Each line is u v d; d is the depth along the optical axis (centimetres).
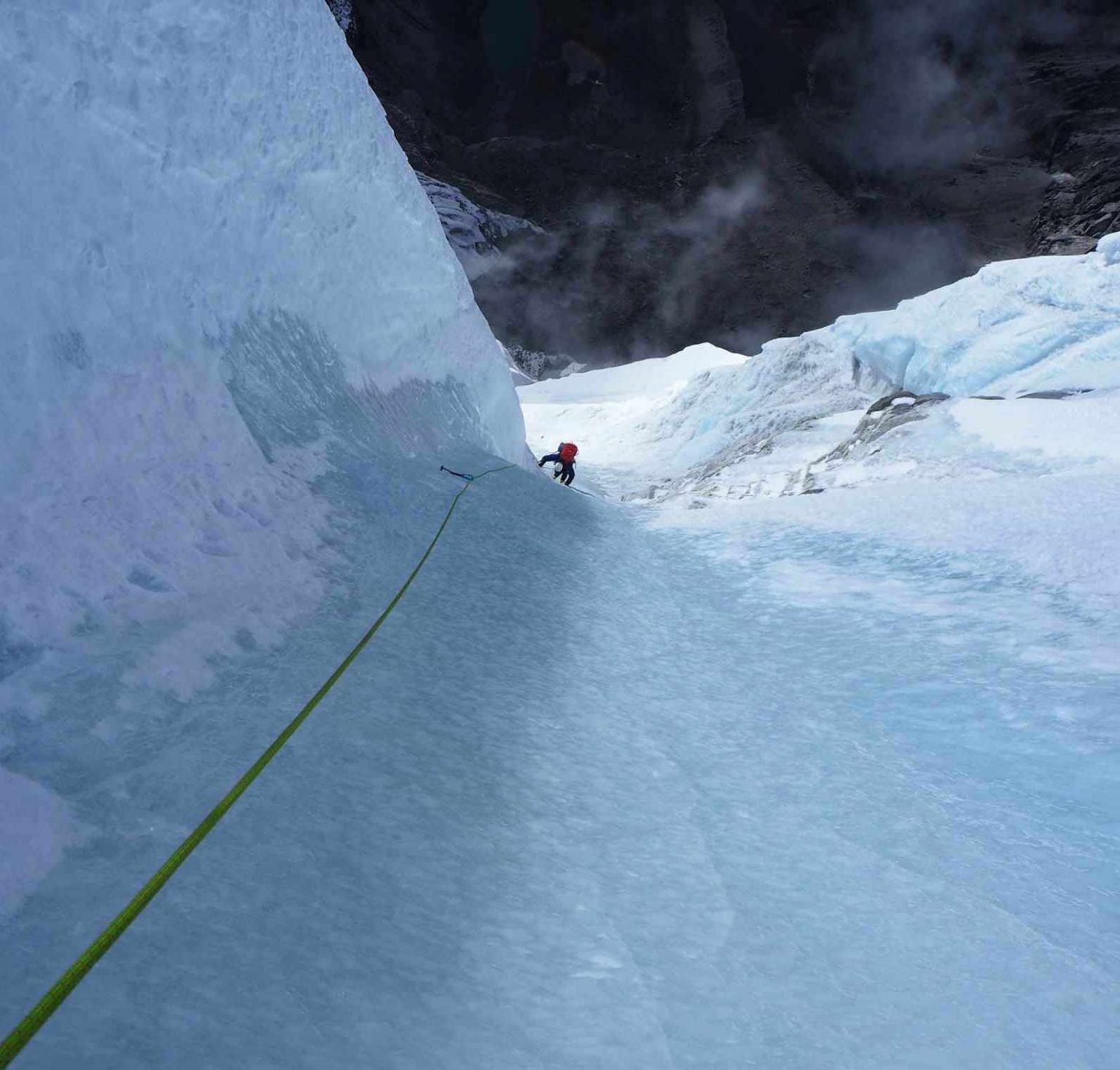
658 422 3133
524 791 266
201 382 449
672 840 253
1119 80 8512
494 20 9725
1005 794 298
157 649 271
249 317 566
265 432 496
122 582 294
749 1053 171
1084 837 269
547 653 399
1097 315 1778
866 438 1565
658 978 191
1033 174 8231
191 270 494
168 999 156
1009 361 1764
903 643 461
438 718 299
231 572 347
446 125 9044
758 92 9156
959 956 209
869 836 266
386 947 184
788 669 431
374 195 893
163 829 204
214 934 175
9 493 282
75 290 369
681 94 9262
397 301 940
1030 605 510
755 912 221
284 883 196
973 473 1163
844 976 199
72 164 397
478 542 556
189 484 377
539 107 9281
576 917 209
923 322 2133
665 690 384
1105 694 371
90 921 171
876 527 734
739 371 2952
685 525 848
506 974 185
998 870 250
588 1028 173
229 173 574
